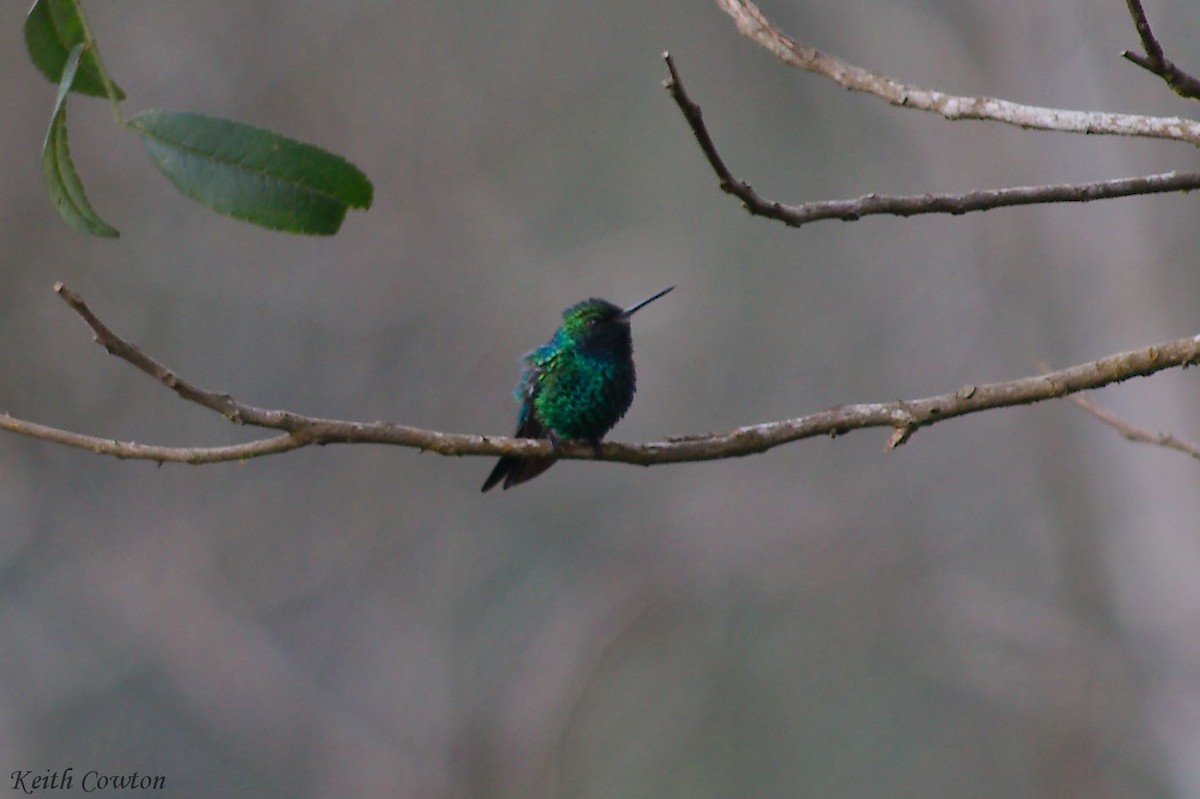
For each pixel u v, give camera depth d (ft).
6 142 43.73
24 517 47.85
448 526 53.21
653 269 50.16
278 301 46.50
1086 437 49.73
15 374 44.65
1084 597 50.65
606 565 52.54
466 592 53.52
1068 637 49.26
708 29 59.31
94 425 46.75
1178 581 47.26
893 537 52.90
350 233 47.37
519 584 53.52
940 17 51.75
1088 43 48.83
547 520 53.98
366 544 51.24
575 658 51.57
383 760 50.60
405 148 48.49
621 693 54.65
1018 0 49.32
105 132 44.73
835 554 52.26
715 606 54.60
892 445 15.37
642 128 57.72
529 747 50.83
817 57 14.73
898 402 15.38
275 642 52.39
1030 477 53.21
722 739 55.31
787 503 52.65
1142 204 48.29
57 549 48.37
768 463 53.42
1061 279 49.98
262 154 12.03
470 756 50.70
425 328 48.19
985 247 53.42
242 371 47.21
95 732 52.24
